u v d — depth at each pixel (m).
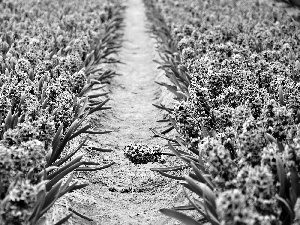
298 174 3.30
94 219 4.10
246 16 13.41
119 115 7.52
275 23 11.37
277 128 3.91
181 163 5.36
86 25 11.53
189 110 4.57
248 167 3.21
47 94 5.38
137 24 19.16
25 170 3.32
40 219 3.30
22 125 3.84
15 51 7.68
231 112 4.44
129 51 13.30
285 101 5.18
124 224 4.12
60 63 6.96
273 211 2.87
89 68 8.37
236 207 2.51
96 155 5.63
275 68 6.34
